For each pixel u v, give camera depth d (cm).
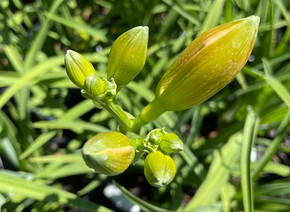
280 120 51
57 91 62
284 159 61
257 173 43
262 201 46
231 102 57
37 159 43
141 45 26
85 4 72
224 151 44
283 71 52
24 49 58
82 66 26
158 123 45
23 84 42
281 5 41
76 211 55
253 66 51
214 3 43
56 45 71
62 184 58
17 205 46
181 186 51
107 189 56
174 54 52
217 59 25
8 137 46
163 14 71
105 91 27
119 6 60
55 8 45
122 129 29
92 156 24
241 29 24
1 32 50
